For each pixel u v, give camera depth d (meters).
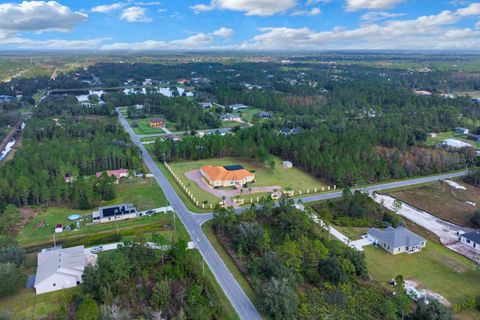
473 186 124.62
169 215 98.19
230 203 106.50
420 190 119.62
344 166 121.56
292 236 85.88
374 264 78.50
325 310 63.81
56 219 96.38
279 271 69.25
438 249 85.25
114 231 89.56
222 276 72.50
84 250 80.12
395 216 96.56
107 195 107.38
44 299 64.62
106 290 62.94
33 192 104.31
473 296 68.00
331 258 72.88
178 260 72.44
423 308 61.59
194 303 62.06
